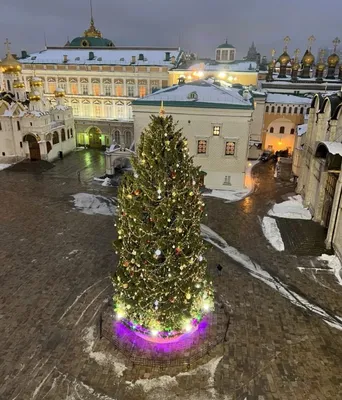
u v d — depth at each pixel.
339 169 27.38
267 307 22.11
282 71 77.31
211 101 40.94
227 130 41.12
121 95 67.81
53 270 25.61
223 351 18.52
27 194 40.97
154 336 18.66
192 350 18.23
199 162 43.00
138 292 17.28
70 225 33.00
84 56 70.75
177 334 18.75
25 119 52.12
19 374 17.00
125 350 18.17
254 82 63.19
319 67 74.50
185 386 16.50
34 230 31.89
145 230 15.77
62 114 58.19
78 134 64.31
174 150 15.16
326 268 26.53
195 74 62.75
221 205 38.41
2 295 22.70
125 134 63.38
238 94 44.47
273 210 36.31
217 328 19.89
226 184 43.34
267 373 17.30
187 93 42.75
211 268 26.22
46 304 21.94
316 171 34.72
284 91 70.50
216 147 42.09
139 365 17.48
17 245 29.11
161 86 66.19
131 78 66.31
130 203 15.85
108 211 36.41
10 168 50.91
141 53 69.81
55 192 41.72
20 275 24.91
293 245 29.55
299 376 17.17
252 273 25.73
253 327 20.31
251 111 39.69
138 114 42.47
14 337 19.25
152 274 16.53
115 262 26.78
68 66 67.94
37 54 72.94
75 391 16.19
